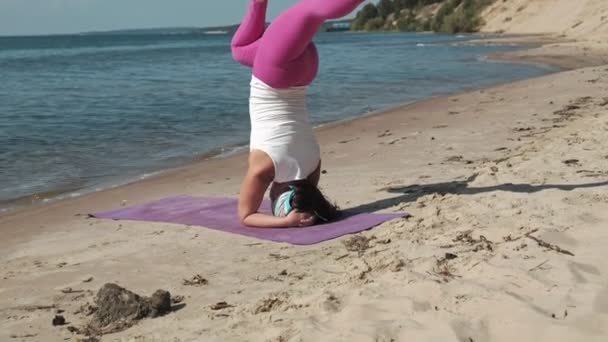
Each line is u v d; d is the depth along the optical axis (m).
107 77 27.45
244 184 6.46
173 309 4.49
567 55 31.16
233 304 4.48
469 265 4.54
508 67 27.22
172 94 19.78
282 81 6.34
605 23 49.28
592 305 3.70
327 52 45.94
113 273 5.31
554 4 66.81
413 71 26.78
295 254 5.51
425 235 5.52
